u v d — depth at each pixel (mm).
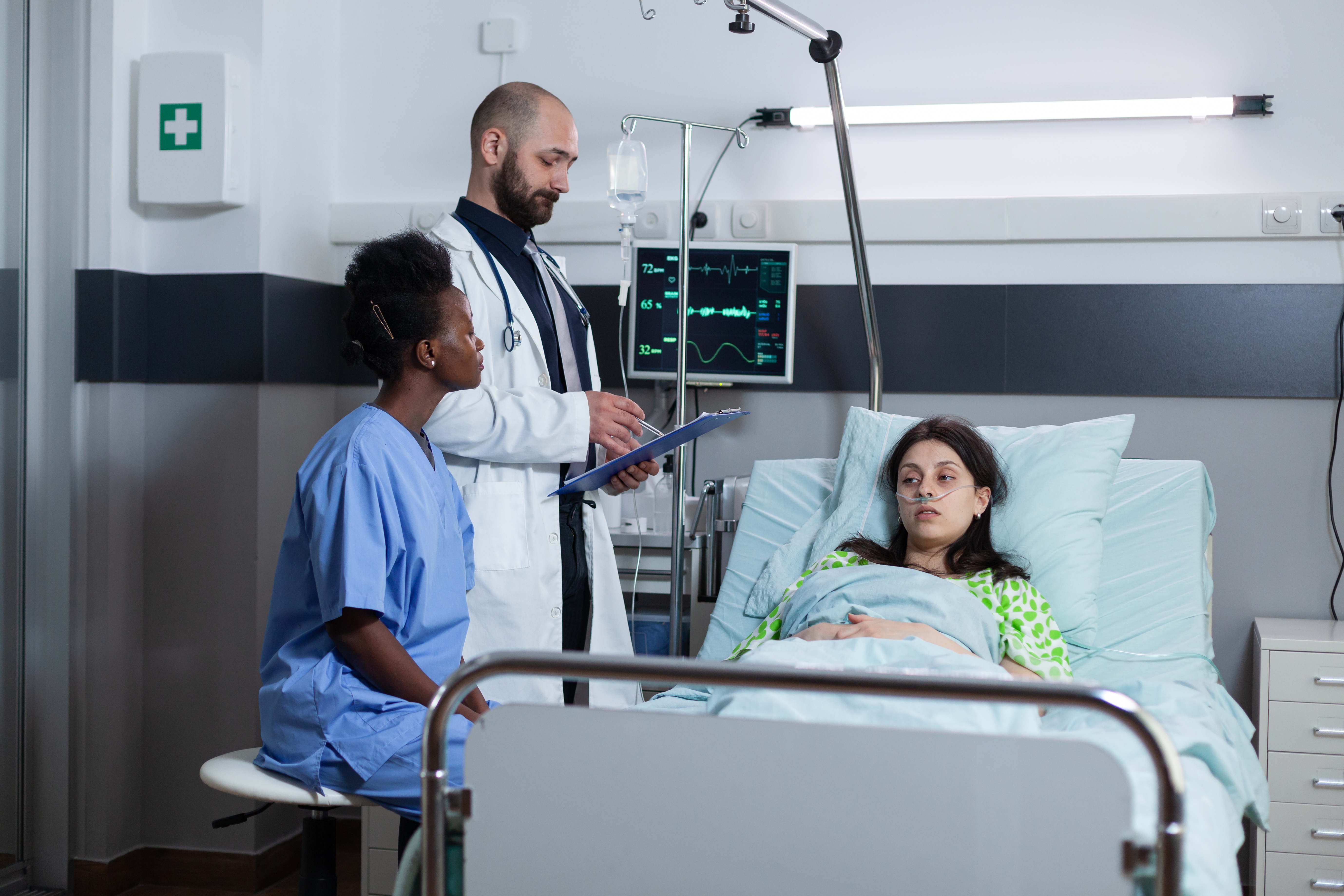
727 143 2596
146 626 2502
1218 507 2393
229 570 2461
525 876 1007
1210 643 1863
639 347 2469
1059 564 1851
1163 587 1891
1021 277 2471
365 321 1540
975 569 1782
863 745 935
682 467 2113
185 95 2398
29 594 2393
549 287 2076
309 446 2668
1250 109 2330
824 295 2543
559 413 1847
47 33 2395
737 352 2432
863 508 1973
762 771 956
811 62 2557
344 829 2703
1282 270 2357
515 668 958
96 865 2408
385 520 1457
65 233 2391
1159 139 2414
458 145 2719
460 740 1414
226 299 2441
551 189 2035
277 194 2512
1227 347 2359
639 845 983
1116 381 2416
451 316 1556
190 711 2484
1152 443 2424
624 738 979
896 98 2525
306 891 1438
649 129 2629
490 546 1827
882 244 2531
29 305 2383
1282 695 2027
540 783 998
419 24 2730
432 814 984
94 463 2402
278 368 2482
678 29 2609
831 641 1470
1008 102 2477
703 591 2311
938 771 919
